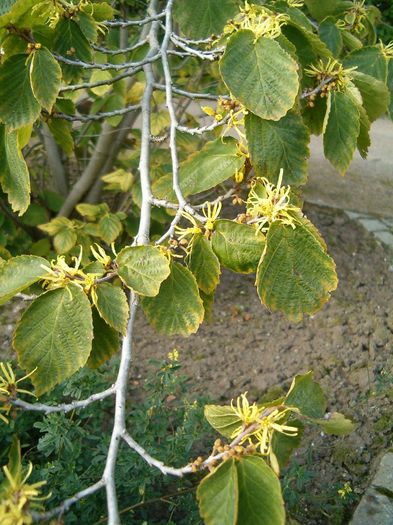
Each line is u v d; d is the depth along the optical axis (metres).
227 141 0.63
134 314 0.53
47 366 0.49
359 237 1.91
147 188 0.62
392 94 0.77
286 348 1.45
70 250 1.48
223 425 0.47
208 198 1.80
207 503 0.41
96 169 1.63
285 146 0.60
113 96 1.42
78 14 0.63
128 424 1.16
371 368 1.40
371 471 1.15
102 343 0.53
